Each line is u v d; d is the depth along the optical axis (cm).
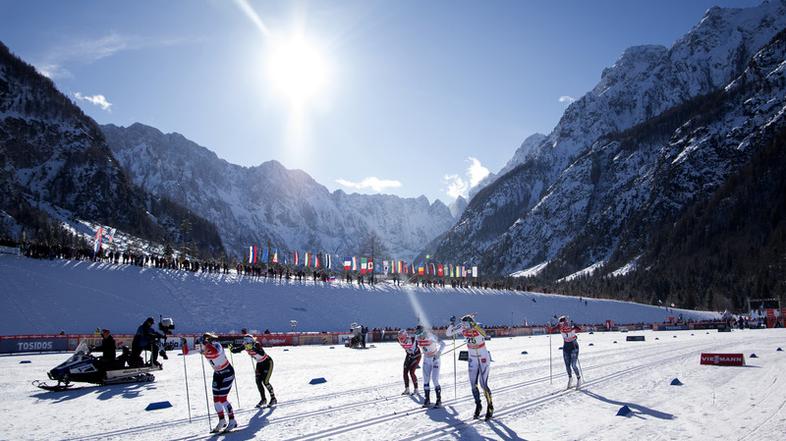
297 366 2420
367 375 2011
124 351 1933
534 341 4734
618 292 13888
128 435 1048
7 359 2911
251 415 1229
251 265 7025
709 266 14700
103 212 15062
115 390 1698
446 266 9012
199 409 1334
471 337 1190
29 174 14738
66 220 11831
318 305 6269
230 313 5438
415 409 1272
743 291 12800
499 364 2330
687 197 19188
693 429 1054
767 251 13812
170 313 5081
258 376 1352
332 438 992
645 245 18575
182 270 6169
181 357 3038
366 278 8462
